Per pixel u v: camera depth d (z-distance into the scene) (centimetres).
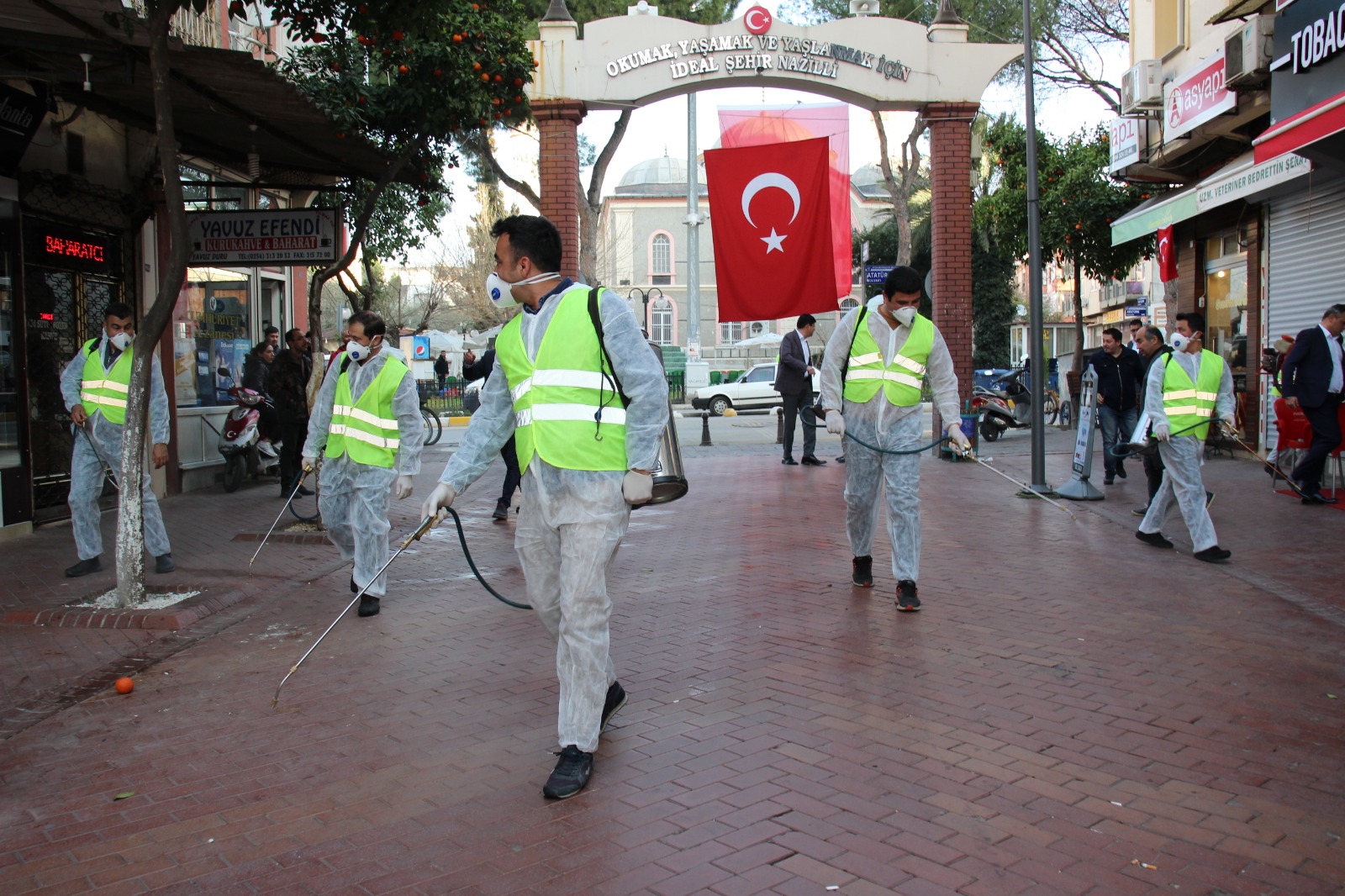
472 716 455
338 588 724
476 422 407
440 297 3556
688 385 3462
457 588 717
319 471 686
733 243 1386
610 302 383
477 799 368
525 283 390
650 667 520
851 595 663
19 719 466
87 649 577
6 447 923
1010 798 357
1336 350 989
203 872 320
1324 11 987
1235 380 1453
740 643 558
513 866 318
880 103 1521
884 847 323
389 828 347
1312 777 371
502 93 1055
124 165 1123
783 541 864
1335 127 938
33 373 997
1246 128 1330
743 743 412
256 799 373
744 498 1141
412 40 911
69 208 1041
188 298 1294
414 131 1059
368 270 1596
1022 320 3794
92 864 327
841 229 1438
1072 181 1920
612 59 1466
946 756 394
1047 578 702
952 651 532
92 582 733
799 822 341
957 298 1536
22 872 323
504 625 613
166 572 757
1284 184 1261
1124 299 3447
